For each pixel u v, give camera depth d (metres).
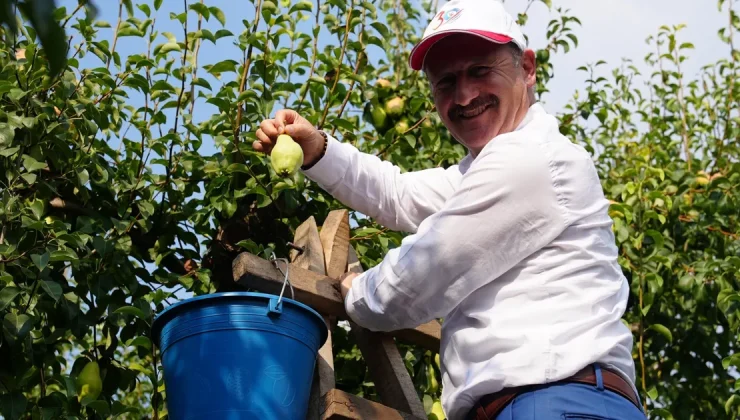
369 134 4.78
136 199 3.60
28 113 3.36
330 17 4.07
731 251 5.04
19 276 3.25
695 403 5.06
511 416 2.05
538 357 2.06
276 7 3.75
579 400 2.03
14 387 3.05
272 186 3.64
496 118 2.39
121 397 6.08
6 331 2.97
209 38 3.62
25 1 0.76
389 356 2.61
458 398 2.14
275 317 2.15
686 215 5.09
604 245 2.26
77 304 3.27
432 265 2.18
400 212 2.69
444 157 4.26
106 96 3.68
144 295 3.52
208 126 3.66
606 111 5.27
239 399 2.08
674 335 5.06
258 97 3.57
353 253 2.79
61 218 3.50
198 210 3.68
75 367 3.40
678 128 5.92
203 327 2.12
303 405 2.18
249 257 2.35
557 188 2.20
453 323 2.24
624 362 2.15
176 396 2.12
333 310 2.47
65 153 3.40
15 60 3.48
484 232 2.17
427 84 5.00
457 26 2.35
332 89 3.81
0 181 3.29
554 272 2.18
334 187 2.67
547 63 5.11
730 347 5.29
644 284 4.61
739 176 5.34
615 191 4.85
